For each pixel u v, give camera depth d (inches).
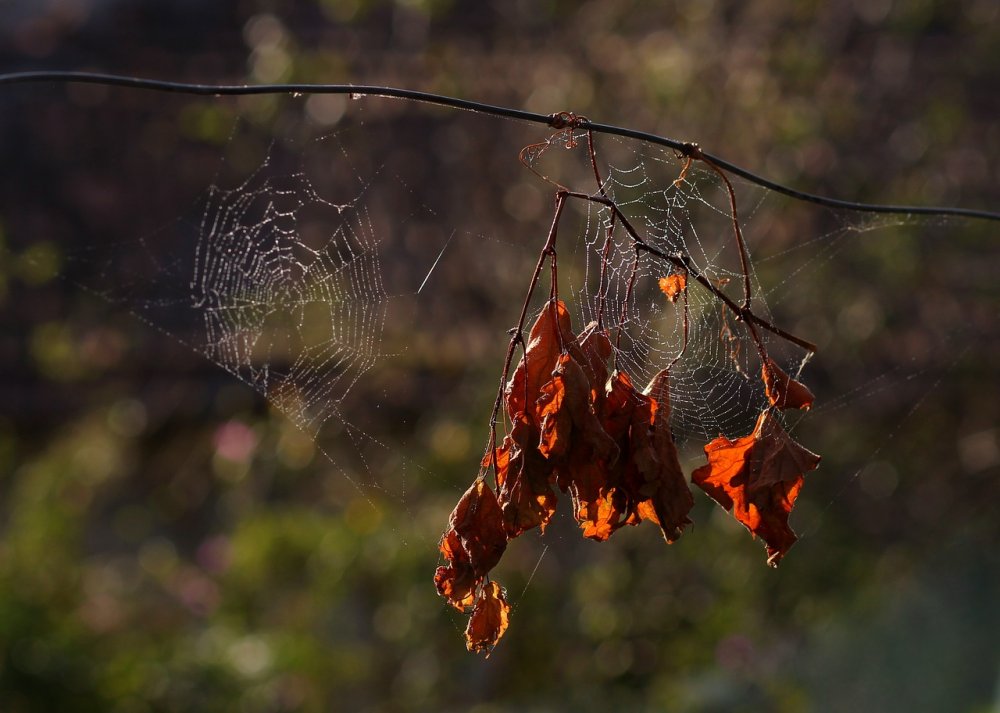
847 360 238.7
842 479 244.8
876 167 238.5
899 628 244.2
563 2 261.3
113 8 299.9
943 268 243.1
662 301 161.6
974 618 247.3
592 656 240.2
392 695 242.2
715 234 210.4
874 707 235.1
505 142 242.1
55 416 286.2
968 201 240.8
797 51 242.1
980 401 247.8
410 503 242.7
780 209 232.1
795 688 235.0
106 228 280.2
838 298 236.1
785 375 87.4
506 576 237.8
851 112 241.6
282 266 230.4
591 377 80.9
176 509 295.7
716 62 241.9
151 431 283.1
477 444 236.1
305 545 248.1
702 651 237.3
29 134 290.5
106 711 212.5
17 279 285.0
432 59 257.4
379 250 234.4
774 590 242.5
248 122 257.0
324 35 271.7
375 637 249.1
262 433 271.6
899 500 251.4
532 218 234.4
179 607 256.8
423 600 239.5
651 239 131.7
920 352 240.4
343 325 222.5
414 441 245.6
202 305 257.8
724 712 231.5
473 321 240.2
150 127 285.6
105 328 277.0
